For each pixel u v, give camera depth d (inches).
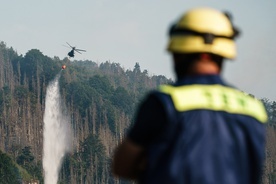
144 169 263.1
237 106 269.3
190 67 274.2
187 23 275.0
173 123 255.9
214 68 274.7
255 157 266.2
